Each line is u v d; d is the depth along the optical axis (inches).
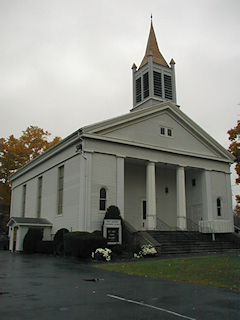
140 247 794.2
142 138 1014.4
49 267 598.5
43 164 1190.3
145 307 290.4
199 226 1054.4
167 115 1099.3
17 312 268.1
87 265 629.0
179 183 1082.7
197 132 1146.7
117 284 407.5
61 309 279.4
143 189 1152.2
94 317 255.6
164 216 1170.6
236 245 999.0
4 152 1857.8
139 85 1254.9
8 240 1357.0
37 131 1977.1
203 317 260.1
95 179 899.4
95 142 922.7
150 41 1283.2
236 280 431.2
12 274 502.0
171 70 1239.5
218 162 1198.9
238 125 1218.0
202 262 609.0
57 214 1034.1
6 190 1840.6
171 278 455.2
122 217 917.2
